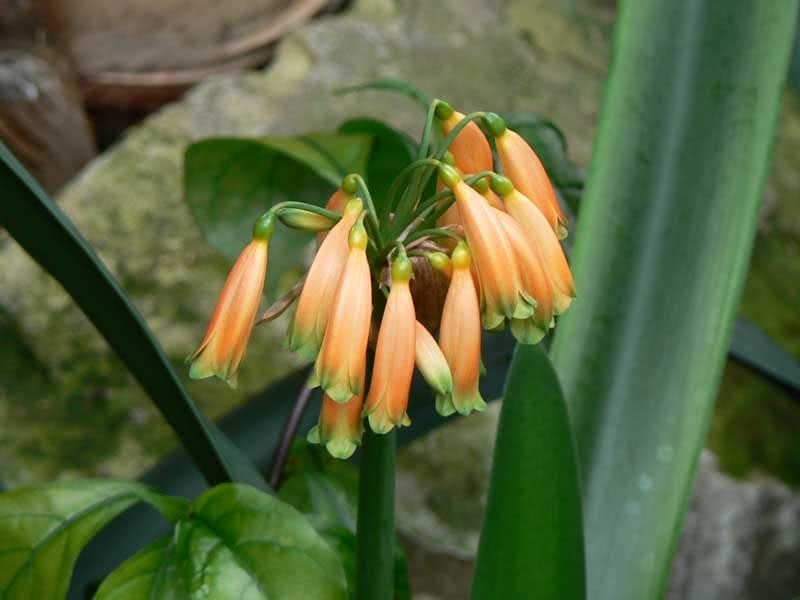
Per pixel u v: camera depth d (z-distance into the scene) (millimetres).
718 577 937
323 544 437
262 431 588
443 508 935
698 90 520
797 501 953
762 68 516
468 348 385
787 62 515
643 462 503
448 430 953
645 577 493
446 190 391
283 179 630
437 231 390
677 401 506
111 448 937
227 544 437
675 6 527
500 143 406
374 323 394
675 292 512
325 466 567
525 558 458
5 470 910
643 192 520
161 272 1029
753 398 991
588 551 497
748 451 966
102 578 537
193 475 577
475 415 965
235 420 595
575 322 517
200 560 432
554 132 632
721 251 511
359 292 375
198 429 466
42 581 446
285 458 547
